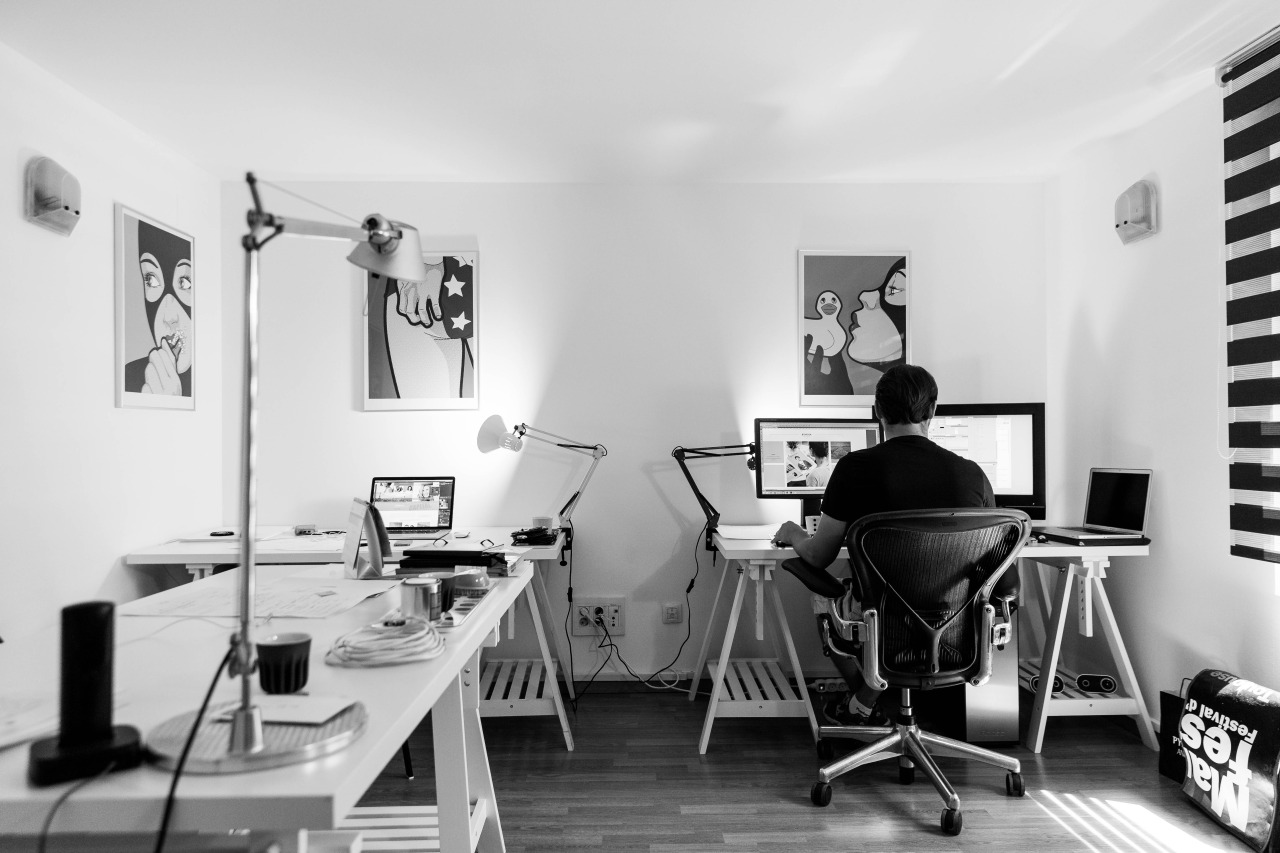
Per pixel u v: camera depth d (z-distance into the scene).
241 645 0.75
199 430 3.12
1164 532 2.59
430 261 3.30
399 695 0.95
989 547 1.98
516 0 1.96
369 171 3.19
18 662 1.09
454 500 3.28
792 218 3.34
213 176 3.22
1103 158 2.94
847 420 3.05
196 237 3.11
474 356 3.30
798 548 2.26
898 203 3.35
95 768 0.72
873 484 2.04
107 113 2.59
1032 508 2.93
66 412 2.40
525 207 3.33
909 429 2.14
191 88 2.43
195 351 3.09
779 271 3.34
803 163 3.11
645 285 3.34
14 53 2.20
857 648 2.09
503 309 3.32
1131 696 2.60
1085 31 2.12
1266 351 2.11
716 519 3.07
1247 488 2.19
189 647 1.18
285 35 2.12
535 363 3.32
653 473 3.31
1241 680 2.10
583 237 3.34
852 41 2.17
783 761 2.48
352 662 1.07
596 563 3.32
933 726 2.71
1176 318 2.54
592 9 2.01
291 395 3.28
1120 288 2.84
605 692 3.19
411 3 1.97
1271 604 2.15
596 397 3.32
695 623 3.32
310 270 3.29
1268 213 2.10
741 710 2.69
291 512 3.27
